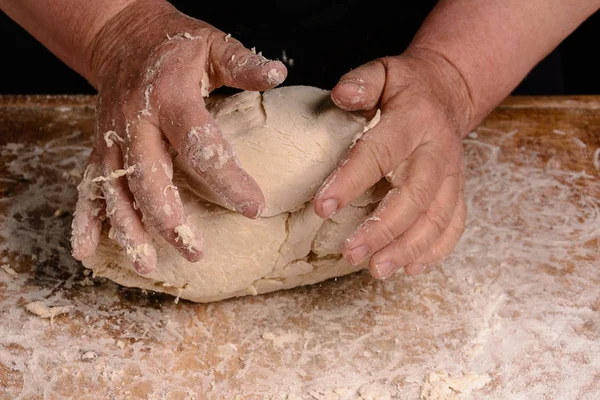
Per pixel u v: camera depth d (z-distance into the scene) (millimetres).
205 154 1187
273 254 1447
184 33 1353
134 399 1330
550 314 1502
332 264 1508
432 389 1350
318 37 1903
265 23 1910
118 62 1396
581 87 2473
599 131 1968
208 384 1362
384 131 1288
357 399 1338
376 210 1301
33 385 1346
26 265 1584
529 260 1625
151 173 1229
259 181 1378
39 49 2422
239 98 1447
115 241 1406
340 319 1492
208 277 1433
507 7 1638
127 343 1434
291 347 1435
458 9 1653
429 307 1519
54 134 1927
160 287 1477
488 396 1342
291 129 1400
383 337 1456
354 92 1320
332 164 1389
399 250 1325
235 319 1489
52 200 1745
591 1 1716
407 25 1906
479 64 1595
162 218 1203
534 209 1756
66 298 1517
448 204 1365
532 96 2072
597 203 1774
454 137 1401
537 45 1686
